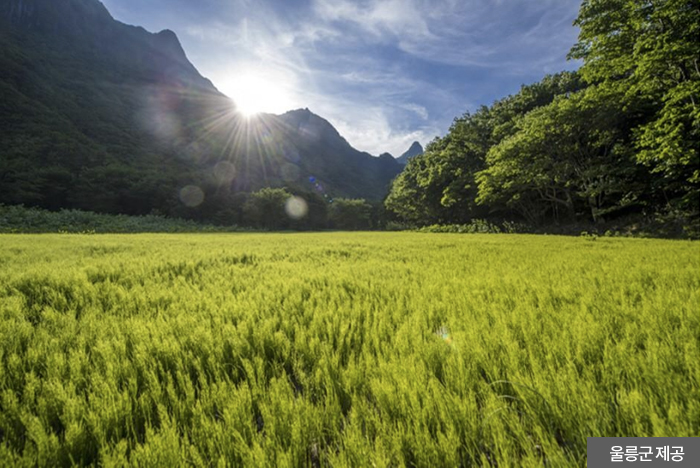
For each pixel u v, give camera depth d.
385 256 7.43
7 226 31.75
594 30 17.56
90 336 2.03
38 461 1.01
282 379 1.43
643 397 1.11
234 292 3.61
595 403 1.12
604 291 2.92
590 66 18.45
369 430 1.15
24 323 2.23
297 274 4.66
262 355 1.78
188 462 0.98
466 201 39.38
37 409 1.28
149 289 3.63
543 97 33.22
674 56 14.09
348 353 1.76
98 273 4.68
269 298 3.11
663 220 20.59
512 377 1.32
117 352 1.76
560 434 1.09
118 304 2.94
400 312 2.50
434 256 7.20
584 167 24.77
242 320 2.38
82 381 1.48
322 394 1.37
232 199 83.94
